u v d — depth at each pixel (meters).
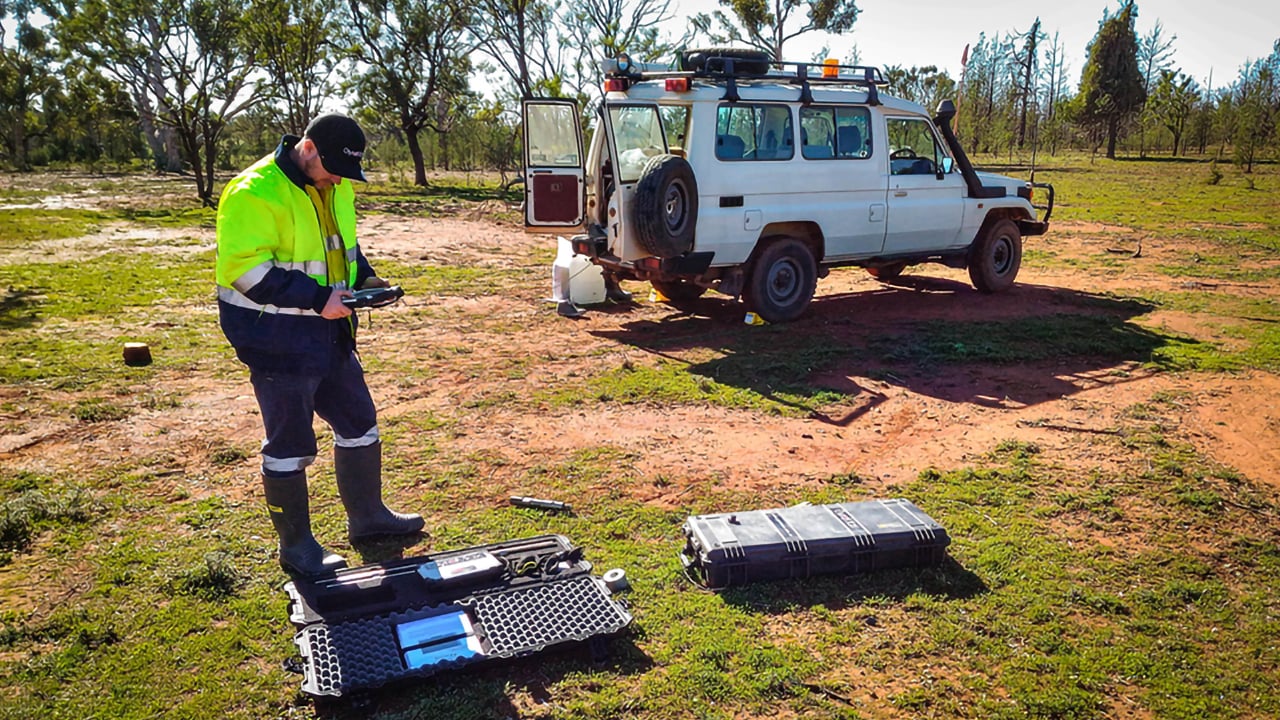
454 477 5.29
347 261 4.15
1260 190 28.38
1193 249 15.04
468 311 10.23
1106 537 4.60
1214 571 4.25
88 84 25.42
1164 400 6.82
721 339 8.88
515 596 3.67
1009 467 5.54
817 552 4.08
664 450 5.82
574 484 5.23
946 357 7.99
